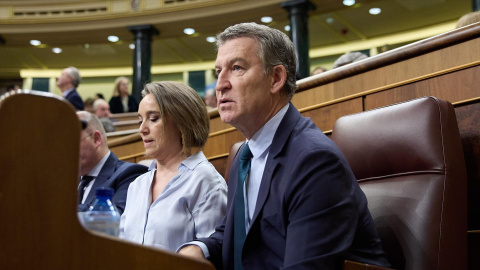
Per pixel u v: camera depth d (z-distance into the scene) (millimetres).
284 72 854
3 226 388
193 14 6172
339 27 6527
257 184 824
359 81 1242
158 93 1124
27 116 406
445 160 778
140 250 424
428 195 765
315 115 1338
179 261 437
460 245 749
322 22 6418
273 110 845
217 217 1033
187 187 1057
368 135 887
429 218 751
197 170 1083
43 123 410
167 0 6273
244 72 842
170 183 1080
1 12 6625
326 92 1320
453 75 1032
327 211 680
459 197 768
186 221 1025
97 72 7859
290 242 674
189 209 1041
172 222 1017
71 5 6543
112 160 1440
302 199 698
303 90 1384
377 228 803
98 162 1426
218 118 1646
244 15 6051
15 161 398
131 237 1047
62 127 415
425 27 6344
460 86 1015
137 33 6395
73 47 7246
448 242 739
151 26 6379
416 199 775
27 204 396
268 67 845
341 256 661
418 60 1112
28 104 408
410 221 767
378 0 5777
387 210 804
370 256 718
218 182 1081
